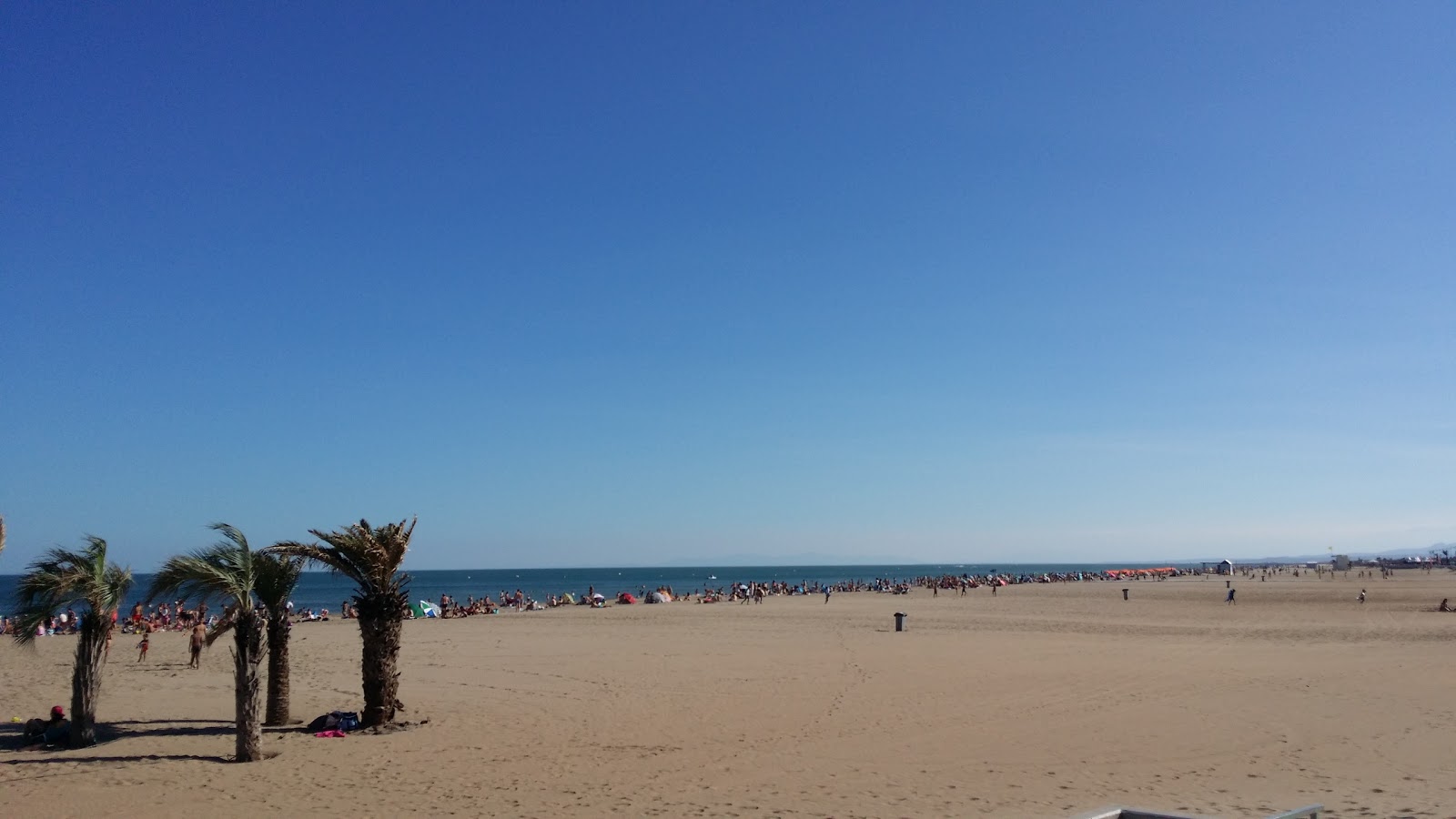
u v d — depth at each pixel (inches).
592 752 600.7
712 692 863.7
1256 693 785.6
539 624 1815.9
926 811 436.5
